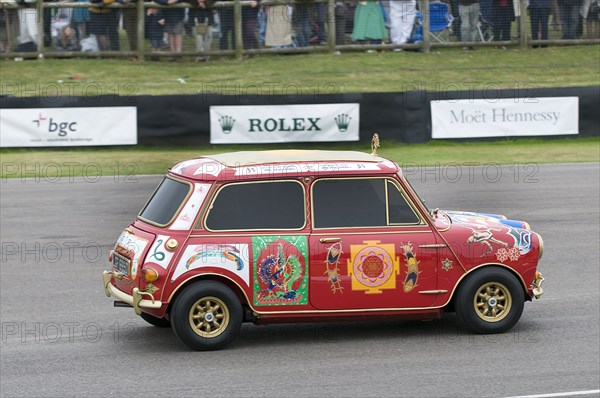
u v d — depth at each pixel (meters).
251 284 16.47
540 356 16.20
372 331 18.00
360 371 15.39
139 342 17.45
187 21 55.84
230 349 16.81
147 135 43.94
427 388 14.49
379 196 17.05
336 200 16.94
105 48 55.97
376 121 44.62
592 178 37.12
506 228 17.58
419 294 16.97
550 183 36.09
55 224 29.64
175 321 16.39
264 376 15.18
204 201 16.58
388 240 16.84
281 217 16.70
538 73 54.78
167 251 16.33
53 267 24.11
